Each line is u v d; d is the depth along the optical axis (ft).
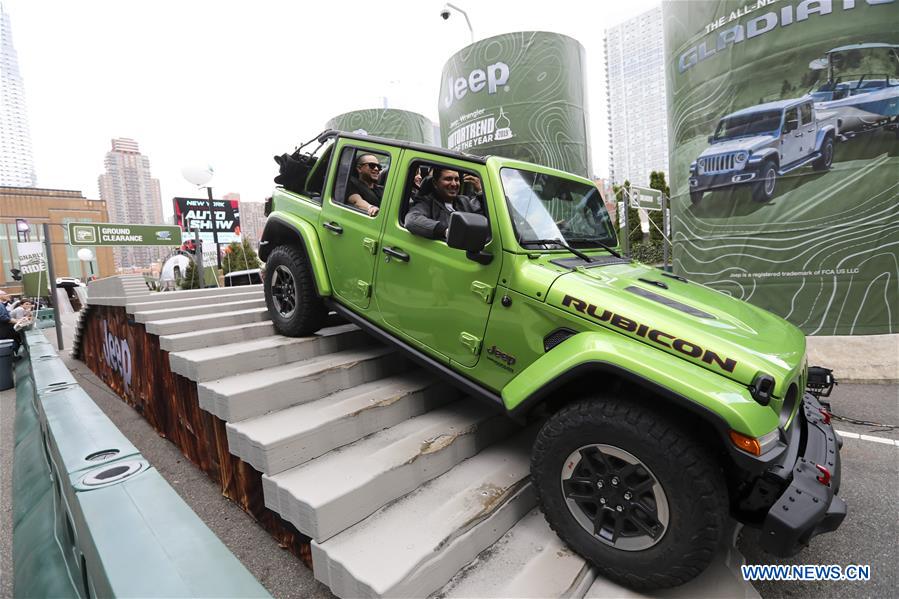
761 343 6.96
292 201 13.35
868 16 19.02
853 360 18.94
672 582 6.41
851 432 13.64
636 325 7.01
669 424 6.32
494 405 8.55
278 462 7.91
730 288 23.22
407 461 8.18
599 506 6.91
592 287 7.73
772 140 21.24
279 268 12.92
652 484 6.41
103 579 4.25
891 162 19.33
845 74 19.56
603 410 6.75
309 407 9.67
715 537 6.06
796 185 20.97
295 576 7.73
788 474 6.55
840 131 19.85
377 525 7.27
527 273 8.14
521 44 24.48
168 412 13.41
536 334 7.98
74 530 6.05
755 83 21.35
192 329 13.24
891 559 8.06
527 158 25.23
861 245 20.13
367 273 10.74
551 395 8.02
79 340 27.78
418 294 9.68
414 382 11.19
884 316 20.15
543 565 7.08
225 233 104.32
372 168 11.39
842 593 7.33
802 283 21.38
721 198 23.03
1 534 10.01
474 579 6.88
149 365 14.58
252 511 9.37
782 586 7.52
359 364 11.23
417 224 9.44
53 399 9.86
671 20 24.88
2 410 19.94
